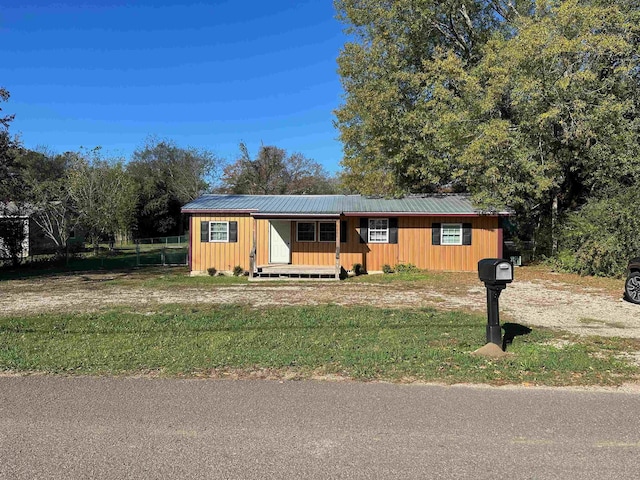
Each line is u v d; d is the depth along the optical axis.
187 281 16.14
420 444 3.55
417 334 7.35
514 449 3.46
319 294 12.62
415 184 22.45
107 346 6.65
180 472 3.15
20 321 8.62
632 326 8.13
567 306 10.32
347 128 22.22
